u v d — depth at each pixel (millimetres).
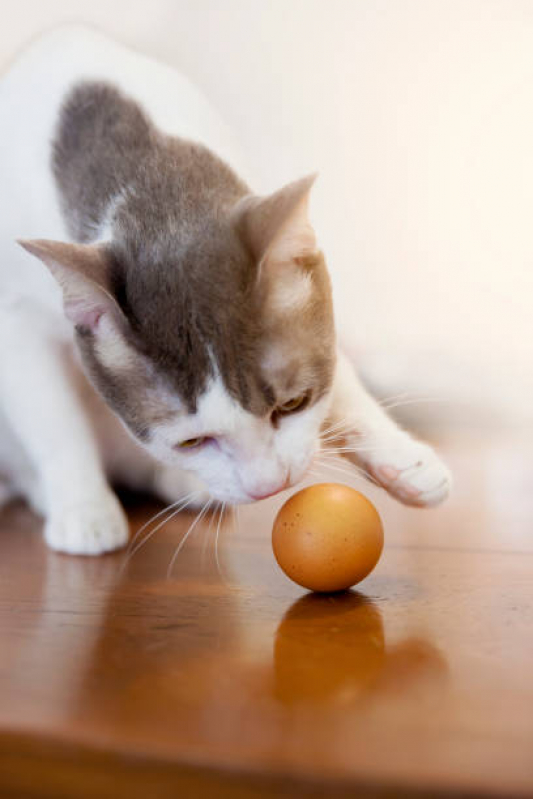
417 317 1112
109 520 605
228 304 489
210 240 504
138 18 914
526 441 1041
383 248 1083
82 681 408
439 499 554
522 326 1113
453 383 1134
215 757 347
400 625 458
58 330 620
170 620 474
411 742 355
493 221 1074
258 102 981
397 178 1052
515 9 987
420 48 998
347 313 1106
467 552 570
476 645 433
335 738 357
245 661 423
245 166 626
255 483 506
